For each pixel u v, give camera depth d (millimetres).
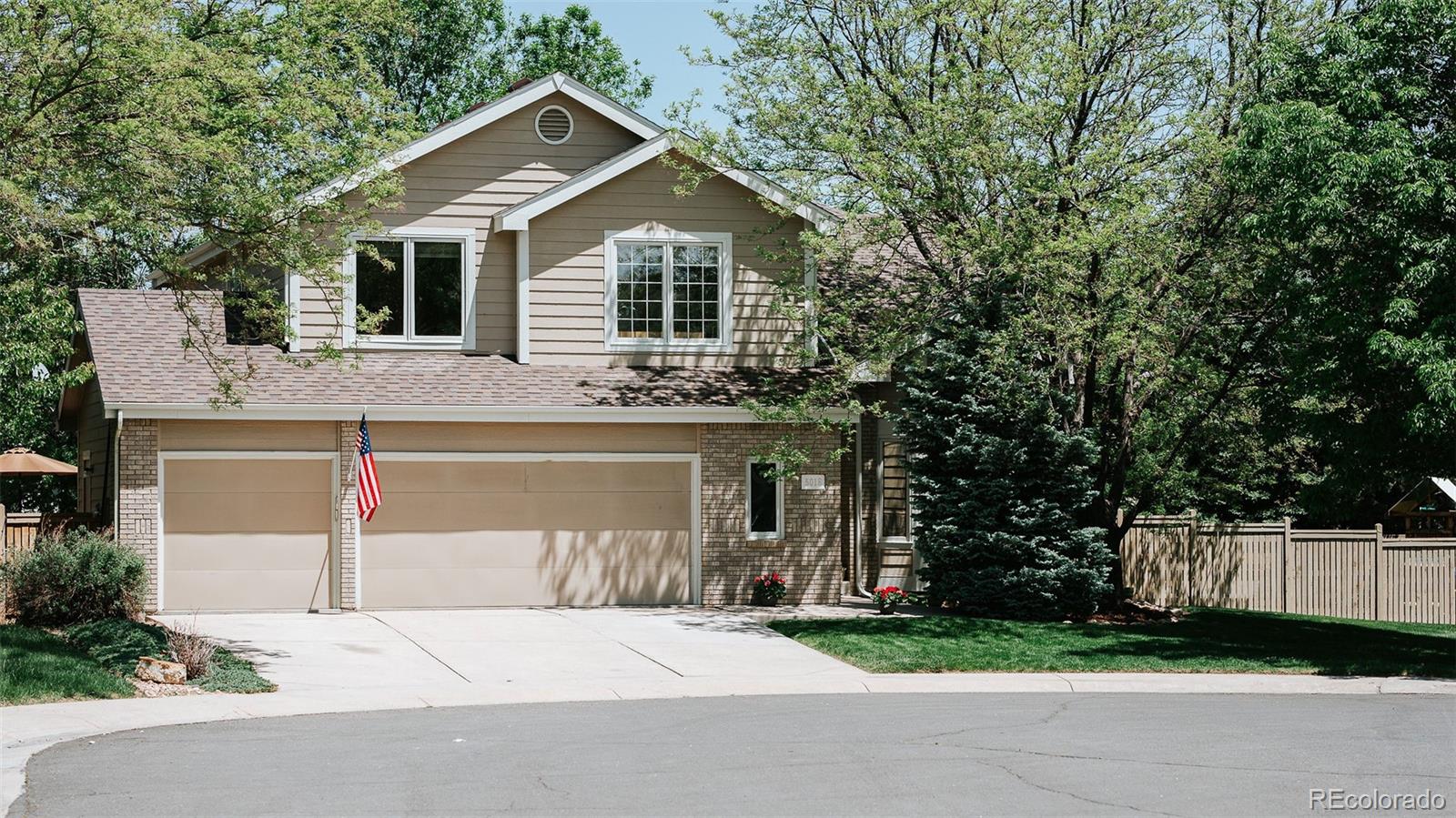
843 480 27109
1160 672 18781
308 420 23203
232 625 21250
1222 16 23359
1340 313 19047
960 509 23859
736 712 15086
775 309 23641
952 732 13500
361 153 20312
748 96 23594
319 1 21219
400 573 23781
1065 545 23625
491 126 25391
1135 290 22234
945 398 24422
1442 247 17953
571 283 25156
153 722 14109
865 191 22719
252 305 19125
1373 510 34219
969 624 22266
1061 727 13844
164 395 22328
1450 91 19297
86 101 17172
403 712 15086
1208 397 24688
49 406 35562
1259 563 27922
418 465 23922
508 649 19609
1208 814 9891
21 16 16469
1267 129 19406
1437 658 20688
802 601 25125
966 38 23219
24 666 15945
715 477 24875
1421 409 17688
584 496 24578
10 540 21984
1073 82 21750
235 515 23109
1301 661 19797
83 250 17625
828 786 10758
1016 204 22594
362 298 24656
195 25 20172
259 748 12531
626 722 14273
